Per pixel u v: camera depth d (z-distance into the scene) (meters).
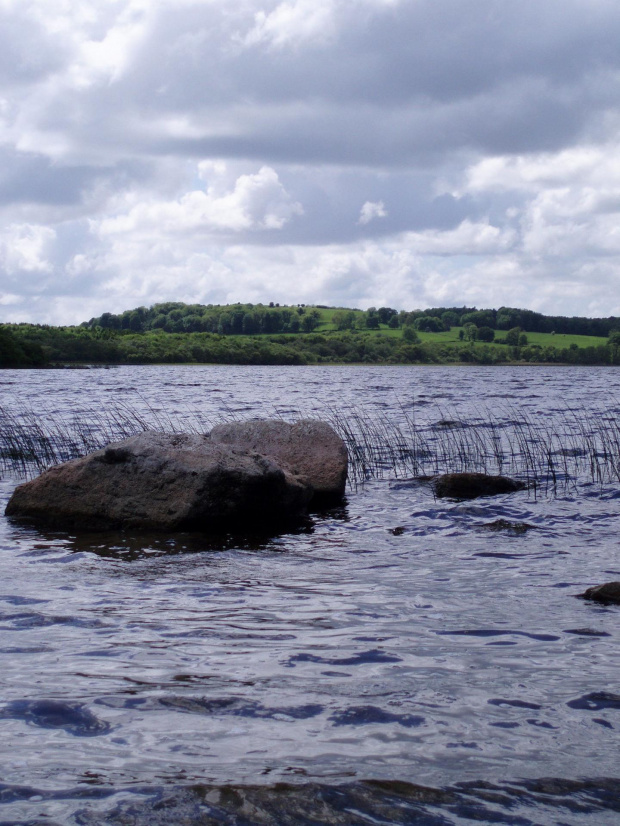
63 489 10.30
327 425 13.61
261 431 13.62
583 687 4.67
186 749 3.79
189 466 10.12
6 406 33.03
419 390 54.09
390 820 3.15
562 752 3.82
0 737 3.90
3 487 13.62
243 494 10.10
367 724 4.11
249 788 3.39
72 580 7.28
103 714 4.20
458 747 3.85
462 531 10.09
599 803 3.32
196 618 6.05
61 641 5.44
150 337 154.38
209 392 49.03
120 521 9.99
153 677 4.77
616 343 167.25
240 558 8.41
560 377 90.69
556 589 7.08
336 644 5.44
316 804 3.26
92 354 132.12
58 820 3.10
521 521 10.79
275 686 4.64
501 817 3.19
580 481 14.77
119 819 3.11
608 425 25.69
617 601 6.60
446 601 6.63
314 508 11.93
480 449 19.48
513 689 4.63
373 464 17.02
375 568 7.95
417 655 5.23
